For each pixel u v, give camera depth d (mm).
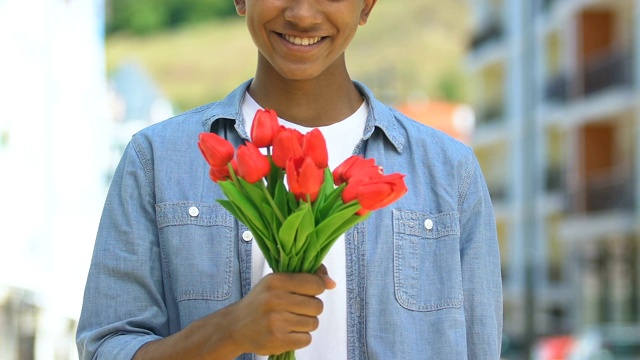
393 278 2145
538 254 29031
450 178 2240
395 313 2129
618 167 25438
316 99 2211
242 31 50594
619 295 25172
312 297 1750
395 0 70812
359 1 2049
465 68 34969
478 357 2195
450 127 38969
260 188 1775
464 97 62781
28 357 8695
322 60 2037
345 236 2143
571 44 26453
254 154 1745
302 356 2109
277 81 2209
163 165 2172
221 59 49062
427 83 65375
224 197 2154
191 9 47938
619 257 25203
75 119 9062
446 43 70312
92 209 8930
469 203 2260
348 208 1729
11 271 8789
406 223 2178
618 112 24641
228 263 2119
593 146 26047
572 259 27219
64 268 8797
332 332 2117
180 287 2113
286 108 2215
